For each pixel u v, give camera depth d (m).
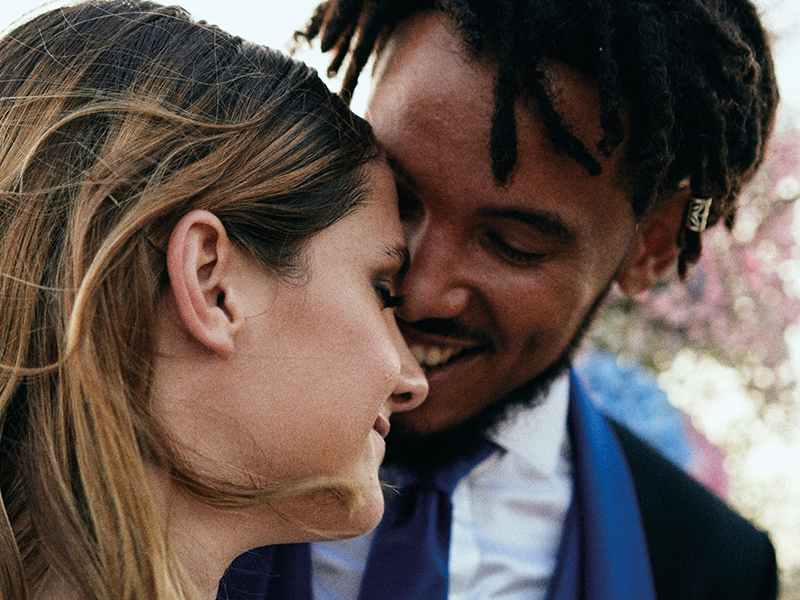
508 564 1.24
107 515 0.70
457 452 1.18
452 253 0.99
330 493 0.79
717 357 2.95
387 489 1.19
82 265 0.71
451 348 1.08
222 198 0.76
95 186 0.74
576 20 0.91
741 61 1.02
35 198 0.74
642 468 1.41
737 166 1.14
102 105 0.76
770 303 2.85
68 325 0.70
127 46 0.80
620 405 2.16
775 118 1.25
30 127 0.77
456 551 1.23
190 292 0.72
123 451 0.70
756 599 1.41
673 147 1.01
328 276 0.79
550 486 1.32
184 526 0.75
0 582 0.69
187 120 0.77
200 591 0.76
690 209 1.15
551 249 1.00
